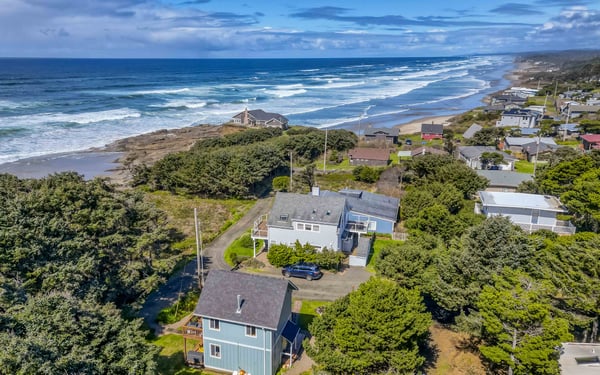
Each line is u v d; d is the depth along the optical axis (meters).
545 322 21.86
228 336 26.28
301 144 83.38
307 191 62.16
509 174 62.38
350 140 91.56
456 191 51.53
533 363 21.62
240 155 64.56
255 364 26.17
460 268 27.59
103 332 20.41
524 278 24.64
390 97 189.25
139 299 29.73
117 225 31.84
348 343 22.30
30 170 73.81
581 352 25.44
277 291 26.30
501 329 22.80
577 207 41.00
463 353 27.61
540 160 79.88
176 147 93.50
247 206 58.38
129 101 159.12
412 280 29.95
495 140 91.62
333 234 41.41
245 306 26.00
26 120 112.44
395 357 22.16
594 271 25.45
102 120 119.62
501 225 29.23
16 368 15.79
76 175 41.62
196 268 40.56
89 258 26.86
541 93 173.75
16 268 24.44
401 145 96.62
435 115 142.75
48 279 24.16
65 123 112.31
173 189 63.75
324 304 34.41
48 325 19.02
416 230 41.84
